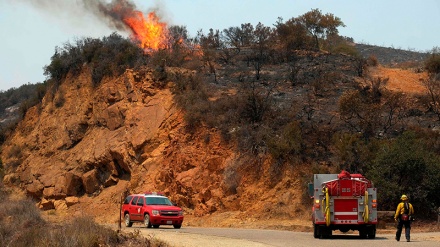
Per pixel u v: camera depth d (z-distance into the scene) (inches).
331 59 1962.4
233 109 1523.1
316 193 911.7
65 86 2060.8
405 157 1190.3
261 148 1376.7
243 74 1839.3
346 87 1673.2
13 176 1971.0
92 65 1989.4
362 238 905.5
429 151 1288.1
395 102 1539.1
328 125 1432.1
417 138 1326.3
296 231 1086.4
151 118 1668.3
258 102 1499.8
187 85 1716.3
